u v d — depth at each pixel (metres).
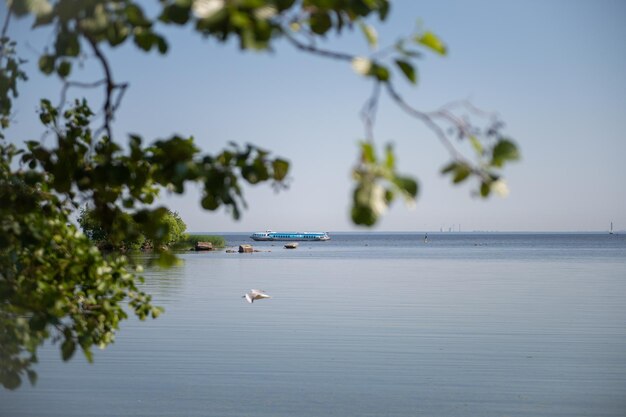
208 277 53.97
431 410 14.15
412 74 2.33
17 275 5.02
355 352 20.16
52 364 17.88
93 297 5.61
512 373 17.45
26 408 14.12
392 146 2.07
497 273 60.25
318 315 28.62
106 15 2.98
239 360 18.94
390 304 33.16
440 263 81.25
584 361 18.91
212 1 2.40
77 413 13.88
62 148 4.18
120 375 16.97
